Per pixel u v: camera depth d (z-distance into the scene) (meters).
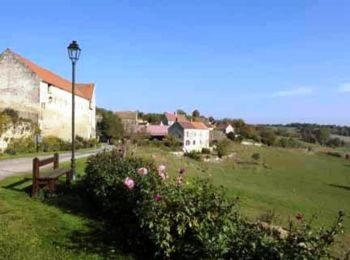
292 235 5.52
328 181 58.25
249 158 84.38
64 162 22.94
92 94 71.56
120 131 77.81
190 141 99.44
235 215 6.57
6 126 36.69
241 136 126.62
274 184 46.47
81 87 71.94
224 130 129.50
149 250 7.41
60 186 12.77
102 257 7.16
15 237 7.66
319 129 169.38
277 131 162.75
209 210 6.50
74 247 7.56
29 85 49.00
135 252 7.49
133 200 8.34
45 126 50.53
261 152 99.62
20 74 49.16
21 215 9.41
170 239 6.54
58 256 6.98
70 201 10.97
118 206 9.01
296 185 49.09
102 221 9.30
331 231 5.62
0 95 49.34
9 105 49.31
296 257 5.11
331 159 105.00
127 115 107.50
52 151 40.66
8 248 7.02
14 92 49.22
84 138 61.69
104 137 77.31
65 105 56.84
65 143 48.81
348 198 41.62
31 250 7.07
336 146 155.50
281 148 119.75
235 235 5.89
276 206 25.06
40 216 9.45
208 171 44.56
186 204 6.61
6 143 36.50
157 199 6.86
